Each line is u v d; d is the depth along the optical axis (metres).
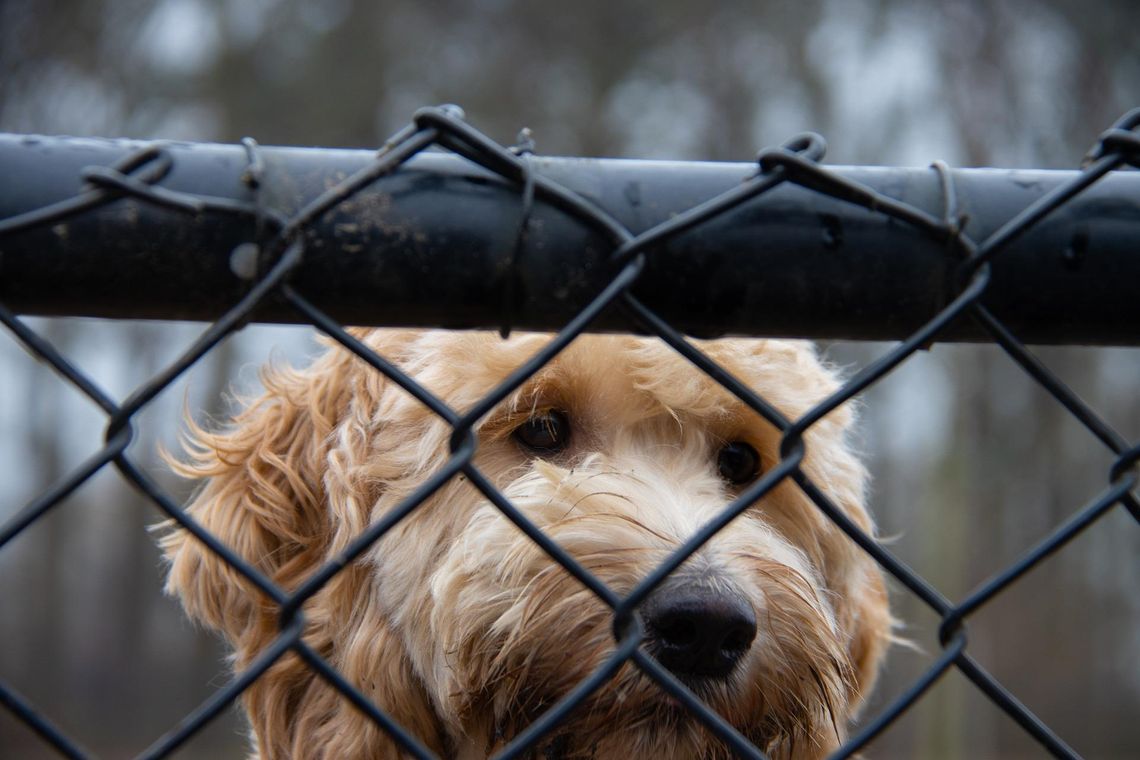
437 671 2.91
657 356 3.05
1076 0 15.81
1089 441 16.94
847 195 1.42
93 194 1.25
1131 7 15.88
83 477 1.26
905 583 1.49
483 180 1.37
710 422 3.16
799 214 1.42
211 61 19.58
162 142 1.32
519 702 2.69
